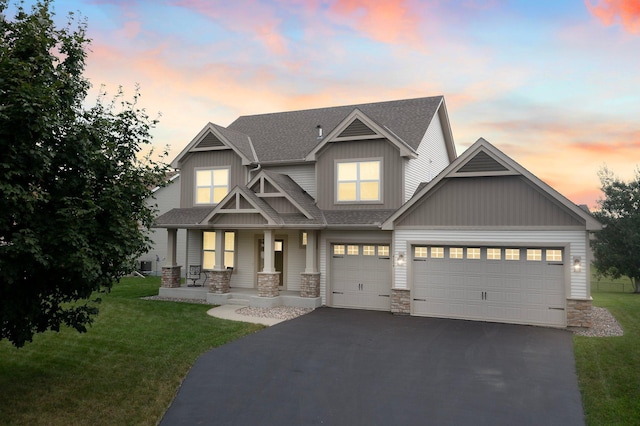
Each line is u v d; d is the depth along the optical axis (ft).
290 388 27.99
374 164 59.36
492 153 48.08
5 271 20.35
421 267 51.98
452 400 26.12
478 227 49.03
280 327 45.44
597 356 34.53
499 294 48.44
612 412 23.88
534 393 27.20
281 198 60.18
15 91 19.26
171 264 65.92
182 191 70.38
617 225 88.69
